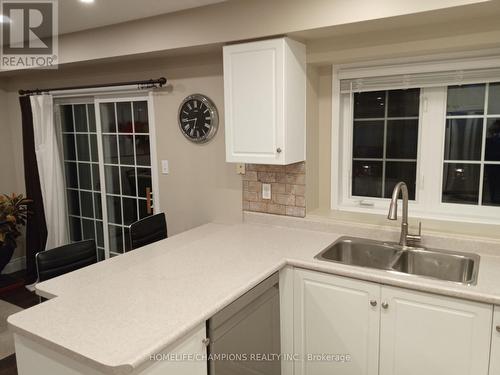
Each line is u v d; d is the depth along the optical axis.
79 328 1.53
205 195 3.31
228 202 3.19
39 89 4.04
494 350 1.80
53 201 4.19
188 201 3.42
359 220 2.71
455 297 1.85
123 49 3.04
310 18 2.29
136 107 3.70
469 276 2.10
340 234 2.70
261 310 2.11
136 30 2.94
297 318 2.30
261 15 2.43
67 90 3.86
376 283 2.03
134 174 3.84
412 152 2.74
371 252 2.51
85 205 4.36
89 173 4.24
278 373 2.38
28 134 4.14
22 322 1.58
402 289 1.97
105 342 1.43
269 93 2.51
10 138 4.61
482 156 2.53
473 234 2.34
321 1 2.24
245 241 2.62
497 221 2.51
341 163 2.97
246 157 2.66
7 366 2.85
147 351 1.38
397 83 2.62
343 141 2.94
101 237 4.29
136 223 2.83
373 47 2.43
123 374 1.31
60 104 4.27
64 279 2.03
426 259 2.34
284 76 2.45
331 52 2.57
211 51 2.96
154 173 3.61
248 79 2.56
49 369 1.53
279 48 2.44
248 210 3.10
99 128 3.98
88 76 3.80
